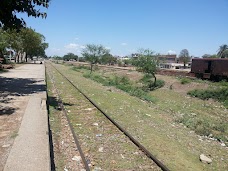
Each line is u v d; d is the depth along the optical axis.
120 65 80.25
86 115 12.51
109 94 21.00
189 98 23.75
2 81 20.84
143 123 11.71
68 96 18.23
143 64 29.33
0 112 10.13
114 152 7.87
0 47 40.38
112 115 12.77
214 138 10.95
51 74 39.09
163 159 7.59
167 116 14.52
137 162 7.26
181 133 10.84
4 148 6.39
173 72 40.97
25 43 68.12
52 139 8.58
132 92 23.38
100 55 48.38
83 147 8.08
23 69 39.12
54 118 11.41
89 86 26.22
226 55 90.75
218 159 8.29
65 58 172.25
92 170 6.58
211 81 32.56
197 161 7.88
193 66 37.66
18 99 12.96
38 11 15.80
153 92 27.14
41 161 5.60
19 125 8.36
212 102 22.03
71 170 6.51
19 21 16.06
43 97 13.64
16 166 5.32
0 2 14.50
